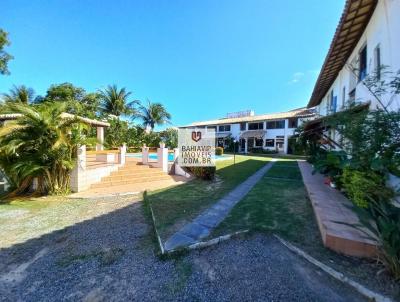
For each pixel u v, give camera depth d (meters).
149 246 3.92
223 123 40.75
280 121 33.69
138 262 3.41
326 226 3.74
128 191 8.26
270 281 2.81
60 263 3.48
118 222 5.18
